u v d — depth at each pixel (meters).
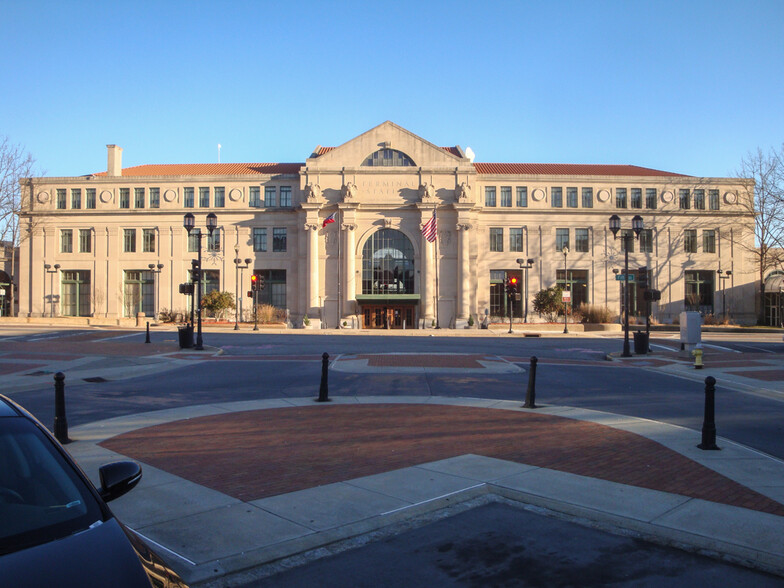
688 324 27.28
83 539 3.32
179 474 8.33
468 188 61.41
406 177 61.66
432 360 24.78
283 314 59.31
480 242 62.81
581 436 10.84
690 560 5.73
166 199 63.66
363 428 11.52
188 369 22.25
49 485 3.61
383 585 5.21
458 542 6.13
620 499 7.31
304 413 13.15
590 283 62.91
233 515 6.73
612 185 63.88
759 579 5.35
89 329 45.06
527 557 5.78
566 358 28.31
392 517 6.71
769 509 7.02
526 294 62.28
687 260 63.59
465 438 10.66
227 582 5.23
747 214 62.81
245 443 10.25
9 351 27.20
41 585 2.89
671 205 64.06
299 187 62.94
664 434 11.05
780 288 63.34
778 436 11.25
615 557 5.79
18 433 3.87
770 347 34.19
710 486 7.88
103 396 15.91
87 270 64.19
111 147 65.88
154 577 3.32
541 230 62.91
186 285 30.02
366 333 48.53
